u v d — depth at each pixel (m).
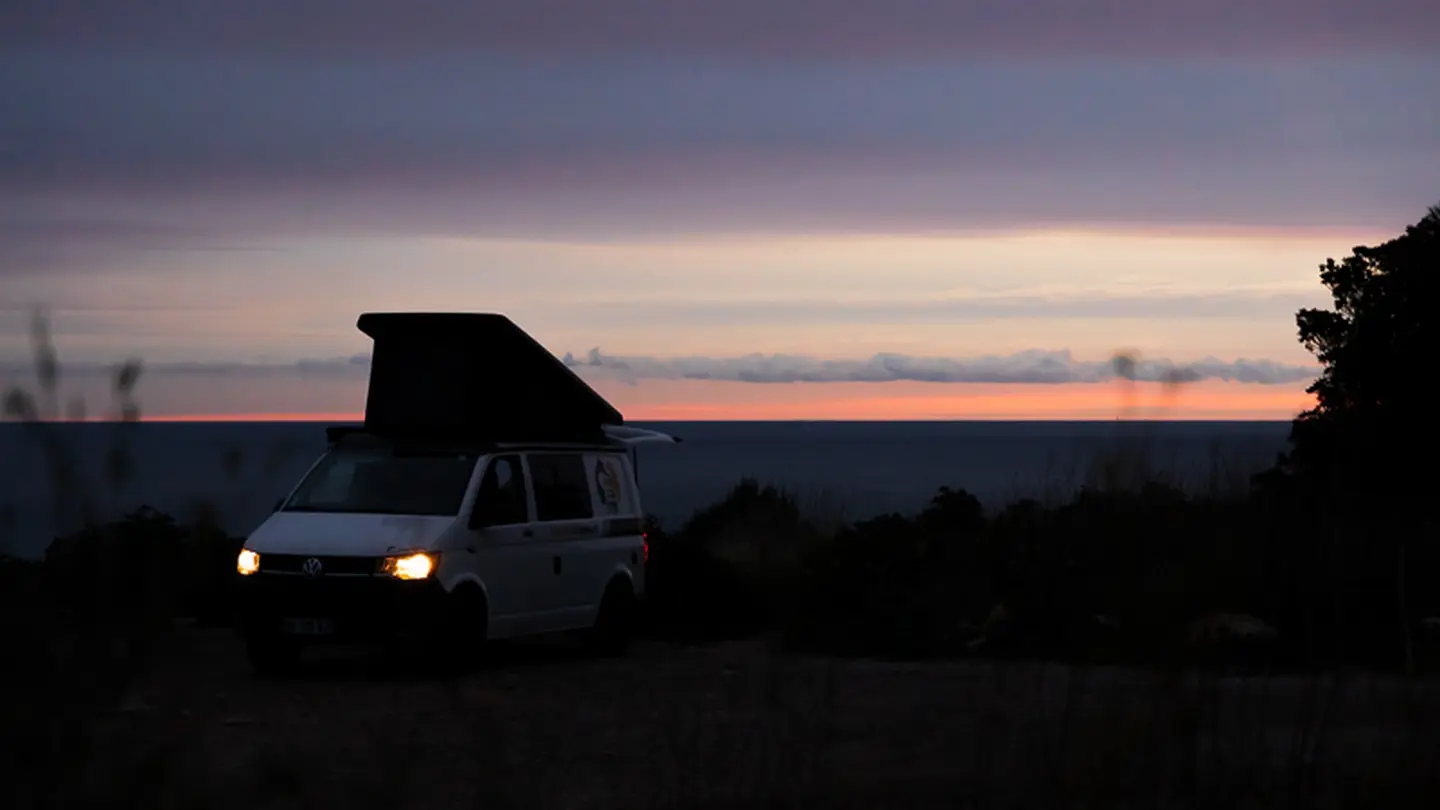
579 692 12.55
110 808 4.74
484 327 16.05
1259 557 8.01
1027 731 7.96
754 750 8.12
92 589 4.68
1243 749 7.77
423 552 13.70
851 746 9.35
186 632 4.92
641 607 16.86
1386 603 13.28
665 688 12.56
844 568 17.03
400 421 16.25
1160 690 7.25
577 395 17.08
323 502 14.73
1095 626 7.44
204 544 4.79
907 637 15.46
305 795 6.56
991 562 16.42
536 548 15.09
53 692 4.64
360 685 13.28
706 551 19.28
